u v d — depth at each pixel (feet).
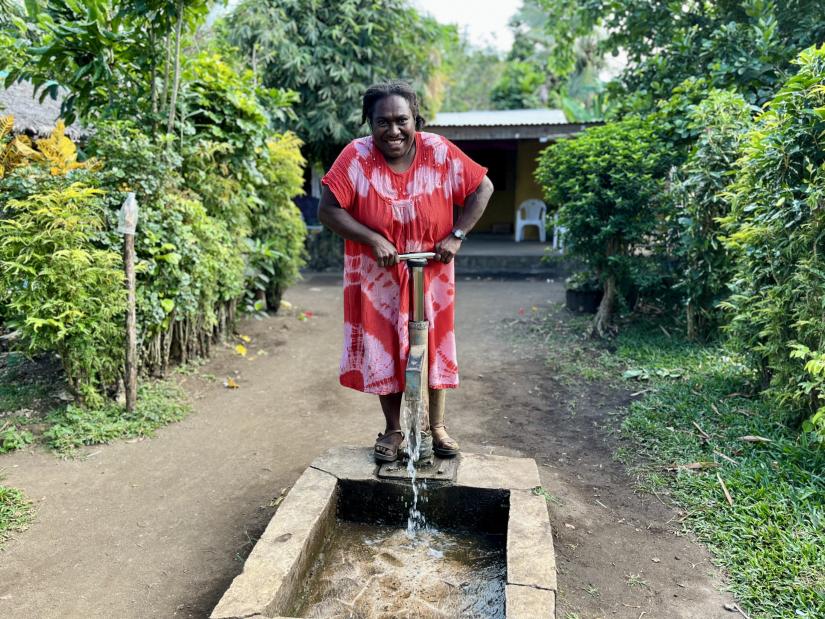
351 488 9.91
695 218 18.10
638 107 26.78
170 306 16.12
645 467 11.94
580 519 10.26
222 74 20.76
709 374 16.57
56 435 13.16
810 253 11.91
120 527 10.12
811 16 22.47
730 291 18.22
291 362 19.79
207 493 11.28
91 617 7.99
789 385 12.42
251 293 24.18
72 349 13.91
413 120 9.22
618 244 21.20
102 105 17.95
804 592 8.07
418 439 9.59
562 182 22.15
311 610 7.86
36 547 9.52
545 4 36.01
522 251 39.75
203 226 17.34
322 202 9.50
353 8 35.78
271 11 34.83
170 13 16.40
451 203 9.70
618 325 22.02
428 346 9.96
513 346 21.12
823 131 11.57
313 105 37.37
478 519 9.73
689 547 9.40
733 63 22.26
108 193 15.24
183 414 14.97
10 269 13.29
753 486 10.61
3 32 18.84
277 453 13.00
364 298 9.75
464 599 8.11
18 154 15.16
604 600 8.23
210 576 8.87
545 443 13.37
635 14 28.02
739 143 17.22
